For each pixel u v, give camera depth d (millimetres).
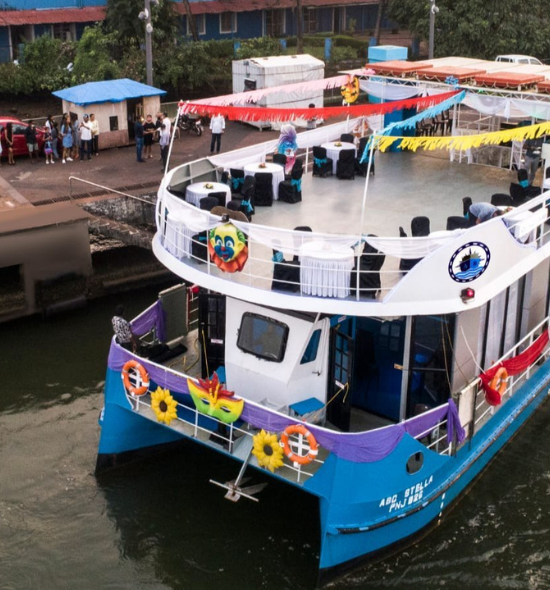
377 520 13008
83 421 17906
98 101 31375
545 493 15484
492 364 15336
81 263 23266
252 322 13633
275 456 12844
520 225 13648
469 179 18656
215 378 13242
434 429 13633
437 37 44562
